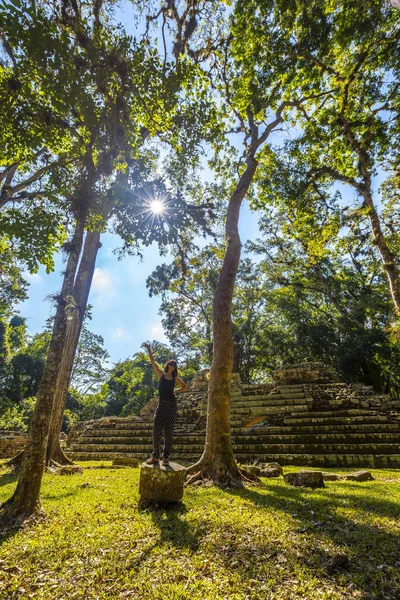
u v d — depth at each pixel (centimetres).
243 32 1229
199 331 3225
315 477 648
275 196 1728
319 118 1588
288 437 1282
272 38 1209
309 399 1529
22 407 2483
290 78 1264
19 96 547
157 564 282
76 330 1031
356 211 1656
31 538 340
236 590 244
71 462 937
